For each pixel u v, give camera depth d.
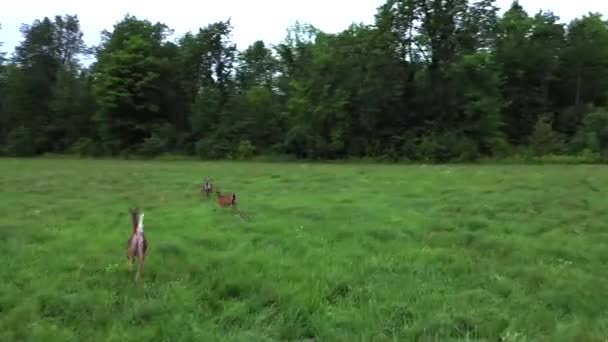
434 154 58.78
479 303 9.25
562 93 73.38
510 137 68.19
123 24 79.88
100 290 9.87
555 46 72.12
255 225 16.00
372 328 8.16
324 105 63.59
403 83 64.62
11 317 8.59
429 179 29.95
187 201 21.70
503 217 17.27
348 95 63.41
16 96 83.81
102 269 11.34
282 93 80.31
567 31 74.81
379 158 60.94
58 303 9.22
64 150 80.50
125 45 76.44
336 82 65.12
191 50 79.19
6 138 82.81
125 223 16.53
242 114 69.81
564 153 57.53
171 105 78.38
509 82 70.38
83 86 84.00
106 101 73.44
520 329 8.04
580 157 54.38
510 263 11.91
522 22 72.88
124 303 9.30
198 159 66.62
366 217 17.27
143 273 11.00
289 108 67.81
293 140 65.00
